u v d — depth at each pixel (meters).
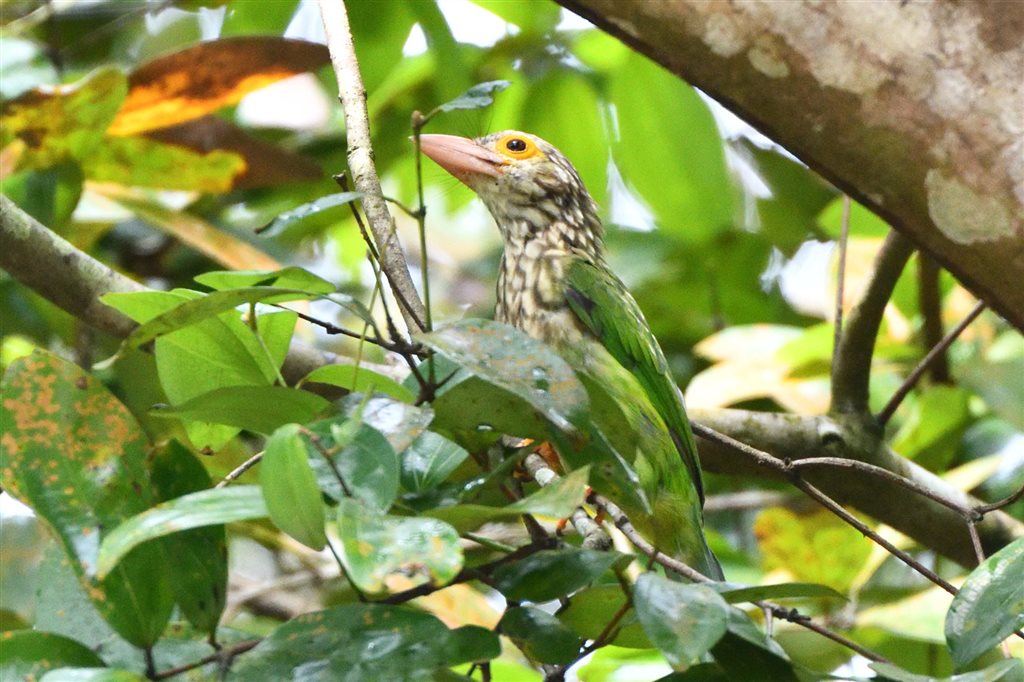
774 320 15.14
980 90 6.33
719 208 13.41
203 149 11.42
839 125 6.52
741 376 12.03
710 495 14.73
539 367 5.03
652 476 6.13
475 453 5.72
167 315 5.22
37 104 9.96
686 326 14.99
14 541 12.12
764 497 12.91
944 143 6.38
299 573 13.48
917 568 7.58
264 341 6.31
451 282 15.88
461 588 10.12
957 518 10.80
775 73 6.55
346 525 4.55
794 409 11.84
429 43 11.79
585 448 5.36
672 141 13.20
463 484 5.57
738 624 5.11
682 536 9.41
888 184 6.55
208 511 4.69
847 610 10.85
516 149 11.39
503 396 5.28
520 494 6.73
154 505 5.29
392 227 5.73
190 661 5.18
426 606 9.87
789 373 11.99
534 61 13.54
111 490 5.27
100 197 11.59
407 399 5.39
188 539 5.15
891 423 12.83
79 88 9.90
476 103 5.43
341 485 4.81
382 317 14.45
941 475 12.25
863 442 10.73
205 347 6.29
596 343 10.73
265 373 6.33
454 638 5.00
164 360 6.31
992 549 10.84
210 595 5.12
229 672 4.98
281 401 5.29
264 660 4.99
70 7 13.76
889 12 6.41
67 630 5.29
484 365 5.01
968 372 11.51
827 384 11.98
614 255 14.88
